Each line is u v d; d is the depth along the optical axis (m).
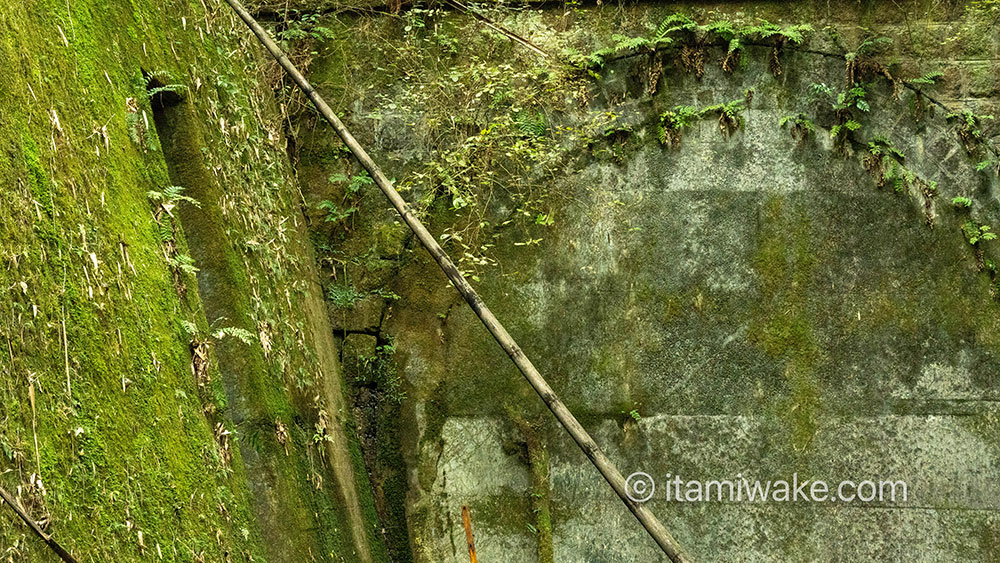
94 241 3.62
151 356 3.83
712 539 6.48
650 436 6.57
